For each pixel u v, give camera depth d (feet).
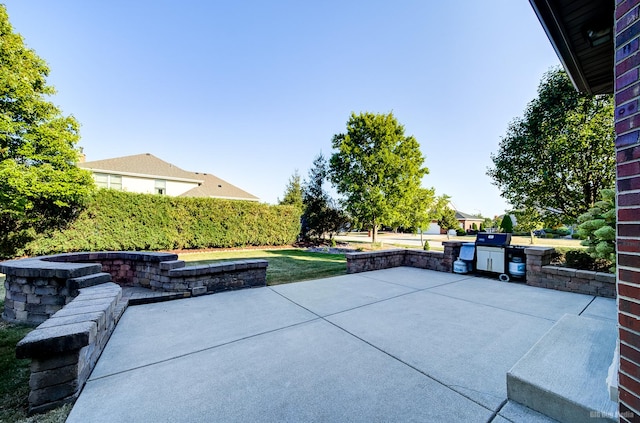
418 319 11.51
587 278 15.33
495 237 20.01
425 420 5.56
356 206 47.91
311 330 10.37
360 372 7.41
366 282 18.69
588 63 10.17
